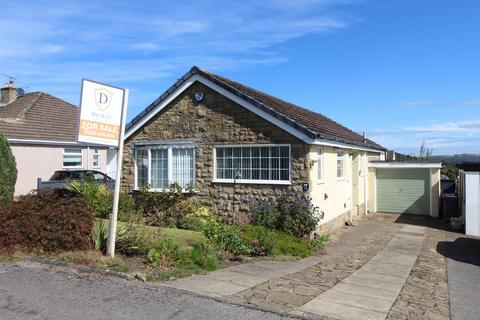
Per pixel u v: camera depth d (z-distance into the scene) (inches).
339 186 644.1
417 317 242.7
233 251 385.1
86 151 1003.3
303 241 460.1
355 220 727.7
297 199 502.9
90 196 520.7
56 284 267.4
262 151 538.9
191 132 588.4
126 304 234.7
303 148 508.4
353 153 737.6
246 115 546.0
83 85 320.8
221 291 264.8
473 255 458.9
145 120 621.3
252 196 538.9
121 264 313.1
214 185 567.2
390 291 296.0
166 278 287.3
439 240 561.3
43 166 908.6
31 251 338.0
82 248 342.3
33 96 1109.7
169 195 568.4
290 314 228.8
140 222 422.0
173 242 372.2
